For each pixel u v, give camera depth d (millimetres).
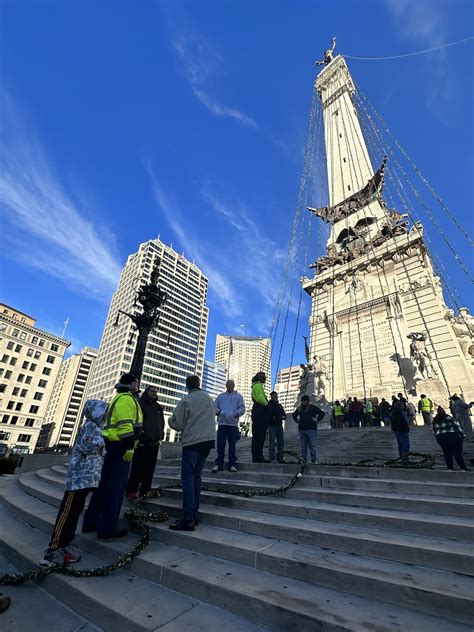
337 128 36812
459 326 18000
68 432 109062
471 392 15594
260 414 7344
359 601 2387
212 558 3240
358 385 20000
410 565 2785
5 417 54656
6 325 57156
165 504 4688
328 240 31484
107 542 3684
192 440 4090
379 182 29094
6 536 4207
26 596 2902
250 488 5391
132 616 2334
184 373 100312
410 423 14484
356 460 8734
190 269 114938
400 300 20656
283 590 2531
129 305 91562
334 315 24047
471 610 2080
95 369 98938
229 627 2244
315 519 3986
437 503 3873
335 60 40469
